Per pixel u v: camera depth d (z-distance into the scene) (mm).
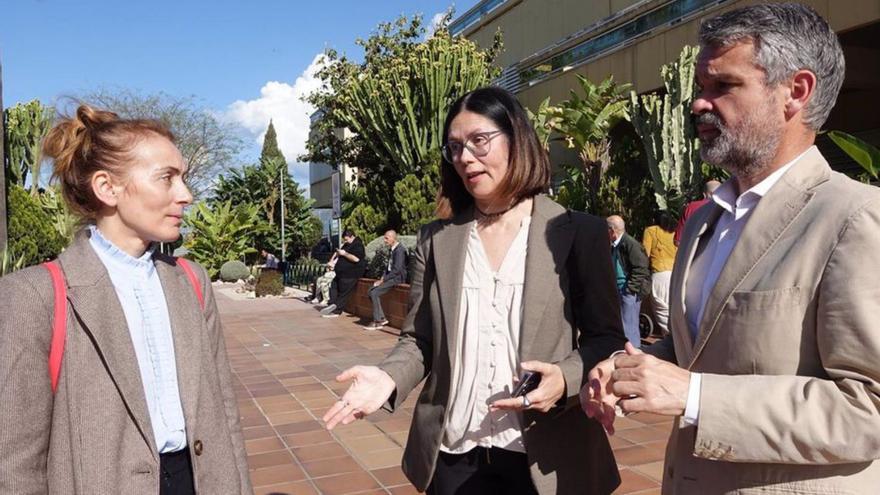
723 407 1334
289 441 4941
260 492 4004
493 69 19938
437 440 2047
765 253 1423
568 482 1951
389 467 4359
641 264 6891
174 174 1823
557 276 1984
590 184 13297
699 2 14703
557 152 21078
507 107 2020
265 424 5426
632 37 16906
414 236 14125
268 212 34594
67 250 1723
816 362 1354
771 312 1371
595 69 18172
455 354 2037
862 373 1272
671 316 1708
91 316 1635
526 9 22047
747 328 1401
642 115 12258
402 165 17125
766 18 1422
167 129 1855
